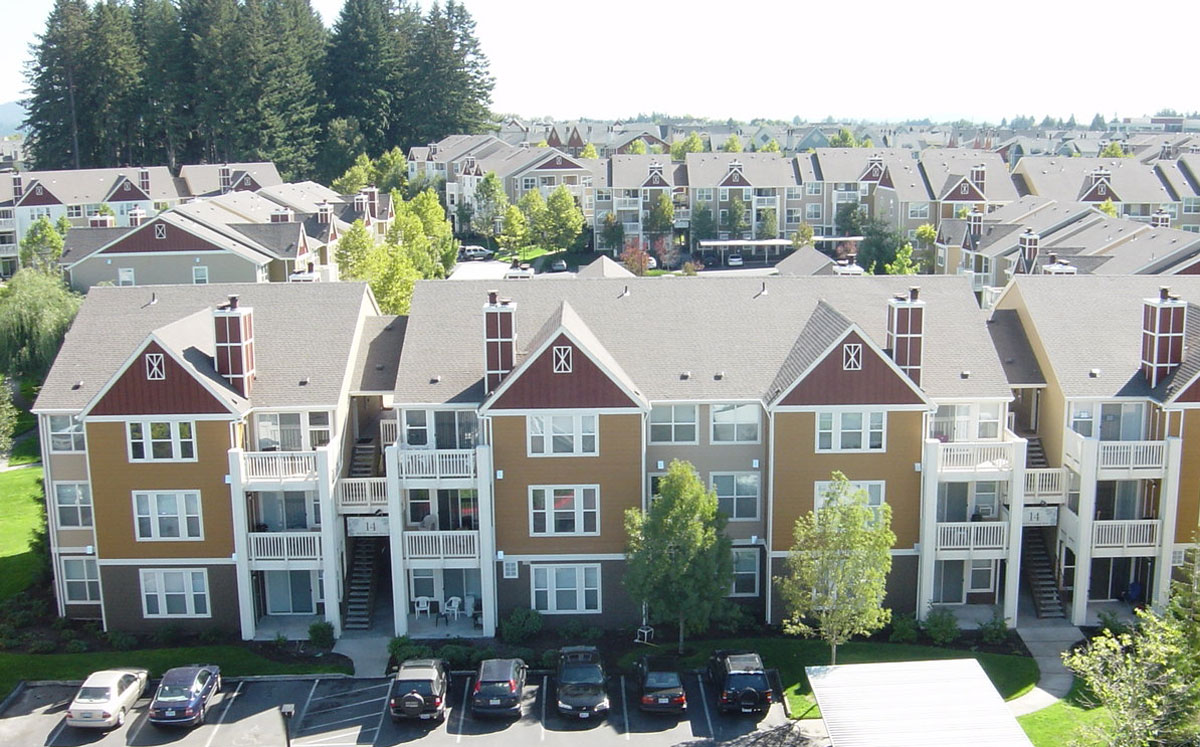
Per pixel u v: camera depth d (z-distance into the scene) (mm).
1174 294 47375
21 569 48062
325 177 170625
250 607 41625
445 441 42906
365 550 44562
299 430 42812
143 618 42281
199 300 47531
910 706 31031
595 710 35500
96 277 81375
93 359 44406
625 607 42500
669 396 42656
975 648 40219
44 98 156750
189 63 159875
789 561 38219
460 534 41344
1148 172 133375
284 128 164000
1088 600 44000
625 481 41719
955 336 45125
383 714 36219
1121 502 43844
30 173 129125
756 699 35406
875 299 47531
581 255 135875
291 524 43188
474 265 119750
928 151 140000
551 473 41562
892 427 41281
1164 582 42188
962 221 116125
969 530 41438
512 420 41188
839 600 36406
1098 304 46969
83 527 43094
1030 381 44938
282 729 35344
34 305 73375
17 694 37469
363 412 46750
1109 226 91312
